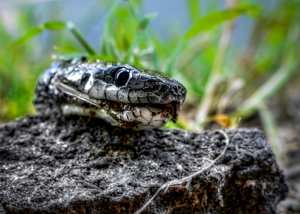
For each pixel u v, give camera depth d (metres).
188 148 0.27
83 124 0.28
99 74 0.27
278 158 0.37
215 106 0.45
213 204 0.27
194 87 0.50
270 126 0.42
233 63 0.64
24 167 0.27
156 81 0.26
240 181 0.27
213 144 0.28
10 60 0.48
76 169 0.26
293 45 0.53
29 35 0.32
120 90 0.26
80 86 0.27
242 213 0.28
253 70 0.58
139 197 0.26
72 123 0.28
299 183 0.34
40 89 0.29
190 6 0.50
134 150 0.27
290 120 0.50
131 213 0.26
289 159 0.38
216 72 0.46
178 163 0.27
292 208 0.31
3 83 0.46
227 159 0.27
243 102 0.50
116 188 0.26
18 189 0.26
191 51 0.53
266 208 0.28
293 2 0.56
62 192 0.26
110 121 0.27
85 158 0.27
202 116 0.42
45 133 0.28
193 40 0.53
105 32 0.32
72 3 0.66
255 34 0.63
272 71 0.61
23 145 0.28
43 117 0.29
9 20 0.59
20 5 0.58
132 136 0.28
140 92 0.26
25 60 0.55
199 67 0.58
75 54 0.30
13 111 0.41
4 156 0.27
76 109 0.28
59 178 0.26
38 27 0.32
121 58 0.32
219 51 0.46
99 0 0.53
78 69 0.27
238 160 0.27
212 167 0.27
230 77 0.50
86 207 0.25
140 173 0.26
